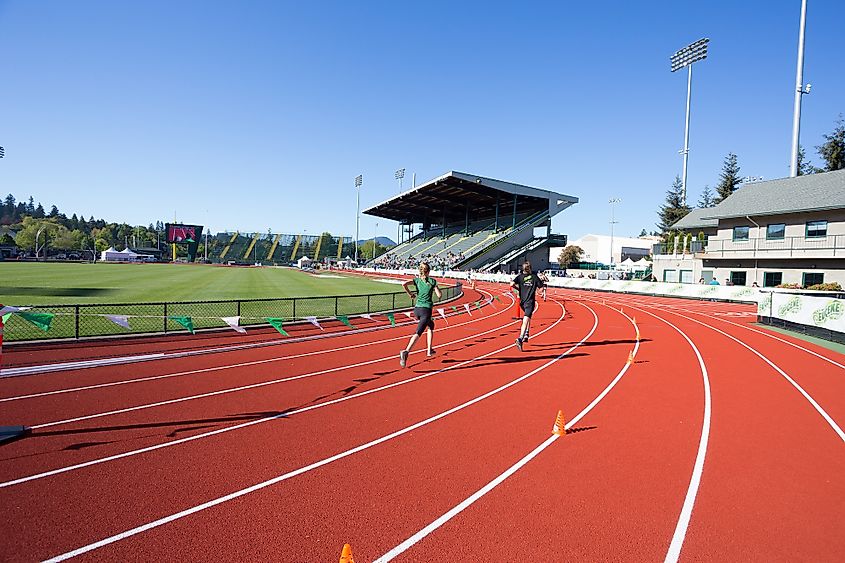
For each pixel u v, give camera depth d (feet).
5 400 21.54
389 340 41.45
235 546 10.92
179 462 15.42
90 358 30.45
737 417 21.07
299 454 16.22
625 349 39.09
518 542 11.27
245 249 391.24
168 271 159.84
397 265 236.63
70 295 68.49
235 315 53.47
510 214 242.58
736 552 11.04
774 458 16.53
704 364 33.19
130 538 11.16
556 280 152.15
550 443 17.63
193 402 21.95
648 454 16.72
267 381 26.17
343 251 406.82
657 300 100.32
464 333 47.09
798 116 111.45
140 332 39.19
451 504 13.01
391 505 12.91
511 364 31.96
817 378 29.27
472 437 18.13
